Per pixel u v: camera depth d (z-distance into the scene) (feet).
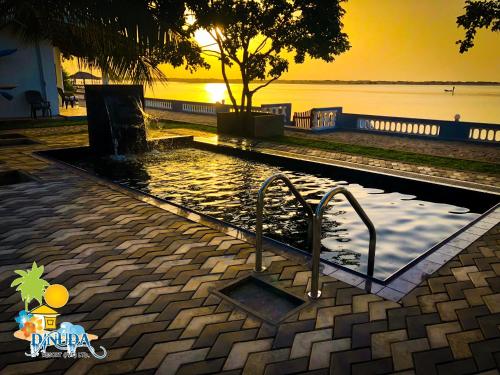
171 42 27.99
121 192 22.33
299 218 20.84
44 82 60.49
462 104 277.03
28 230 16.48
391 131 51.06
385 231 19.16
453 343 9.39
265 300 11.57
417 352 9.07
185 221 17.72
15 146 36.52
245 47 48.06
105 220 17.76
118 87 36.58
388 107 211.82
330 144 41.81
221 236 15.99
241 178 29.09
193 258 13.97
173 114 73.26
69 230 16.52
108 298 11.32
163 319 10.33
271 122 47.80
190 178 28.96
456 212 22.02
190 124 58.03
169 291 11.73
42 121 55.72
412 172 28.58
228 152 38.70
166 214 18.66
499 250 14.90
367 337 9.60
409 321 10.25
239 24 48.11
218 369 8.51
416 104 267.18
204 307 10.92
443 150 39.06
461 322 10.23
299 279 12.51
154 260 13.79
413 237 18.47
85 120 58.59
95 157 36.45
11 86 54.19
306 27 47.96
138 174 30.07
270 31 47.88
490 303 11.17
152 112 76.59
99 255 14.15
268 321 10.21
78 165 33.04
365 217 12.50
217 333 9.77
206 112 72.69
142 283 12.18
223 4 44.55
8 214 18.44
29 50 58.08
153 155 37.63
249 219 20.65
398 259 16.12
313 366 8.60
